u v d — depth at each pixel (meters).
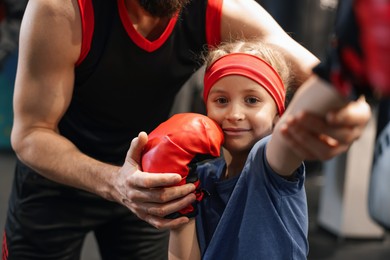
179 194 0.91
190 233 0.99
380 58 0.53
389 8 0.52
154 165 0.90
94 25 1.12
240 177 0.94
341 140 0.65
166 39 1.18
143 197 0.92
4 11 3.28
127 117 1.27
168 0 1.09
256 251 0.91
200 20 1.22
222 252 0.96
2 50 3.34
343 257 2.76
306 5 3.72
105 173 1.04
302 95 0.67
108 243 1.46
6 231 1.37
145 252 1.43
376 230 2.98
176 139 0.90
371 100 0.68
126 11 1.12
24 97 1.13
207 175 1.07
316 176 4.16
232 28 1.22
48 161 1.13
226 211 0.95
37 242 1.33
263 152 0.89
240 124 0.99
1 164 4.15
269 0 3.79
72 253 1.37
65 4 1.09
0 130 4.53
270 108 1.01
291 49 1.18
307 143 0.66
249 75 0.99
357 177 2.94
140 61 1.17
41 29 1.09
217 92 1.01
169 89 1.28
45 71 1.12
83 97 1.23
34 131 1.15
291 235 0.91
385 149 1.89
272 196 0.90
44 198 1.31
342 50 0.59
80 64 1.15
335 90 0.61
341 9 0.61
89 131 1.29
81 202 1.33
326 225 3.11
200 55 1.26
